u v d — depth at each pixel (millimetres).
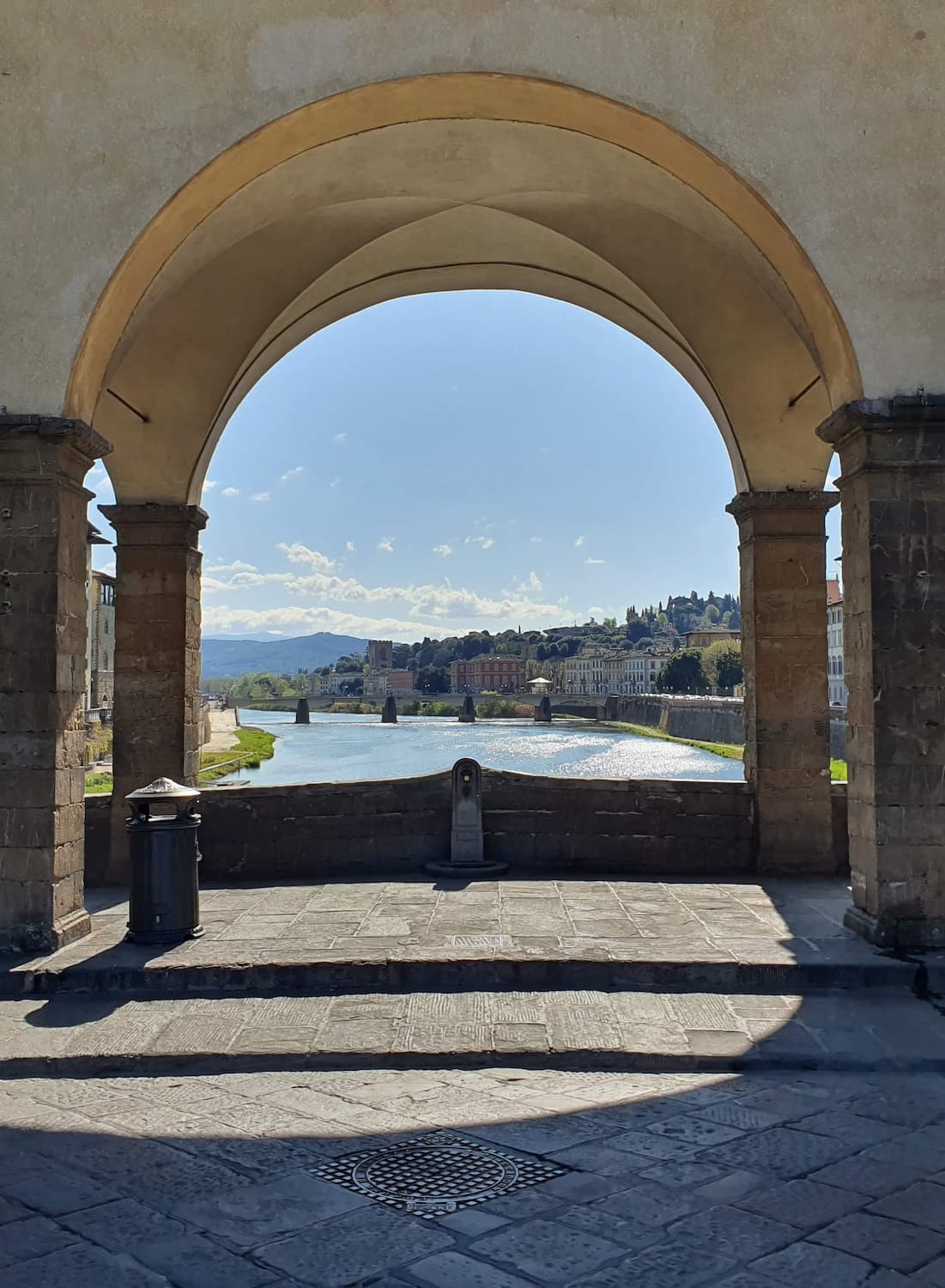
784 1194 4133
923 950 7344
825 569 10727
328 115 7973
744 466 10891
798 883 10086
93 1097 5383
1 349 7730
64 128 7820
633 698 94625
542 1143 4668
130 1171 4410
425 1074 5652
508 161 9438
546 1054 5793
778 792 10555
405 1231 3852
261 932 7977
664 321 10852
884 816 7516
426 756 53344
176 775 10484
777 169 7859
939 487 7668
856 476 7797
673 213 9586
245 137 7789
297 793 10625
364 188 9758
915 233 7832
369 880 10297
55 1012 6570
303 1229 3881
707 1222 3895
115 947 7523
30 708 7570
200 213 8211
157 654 10578
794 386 10508
